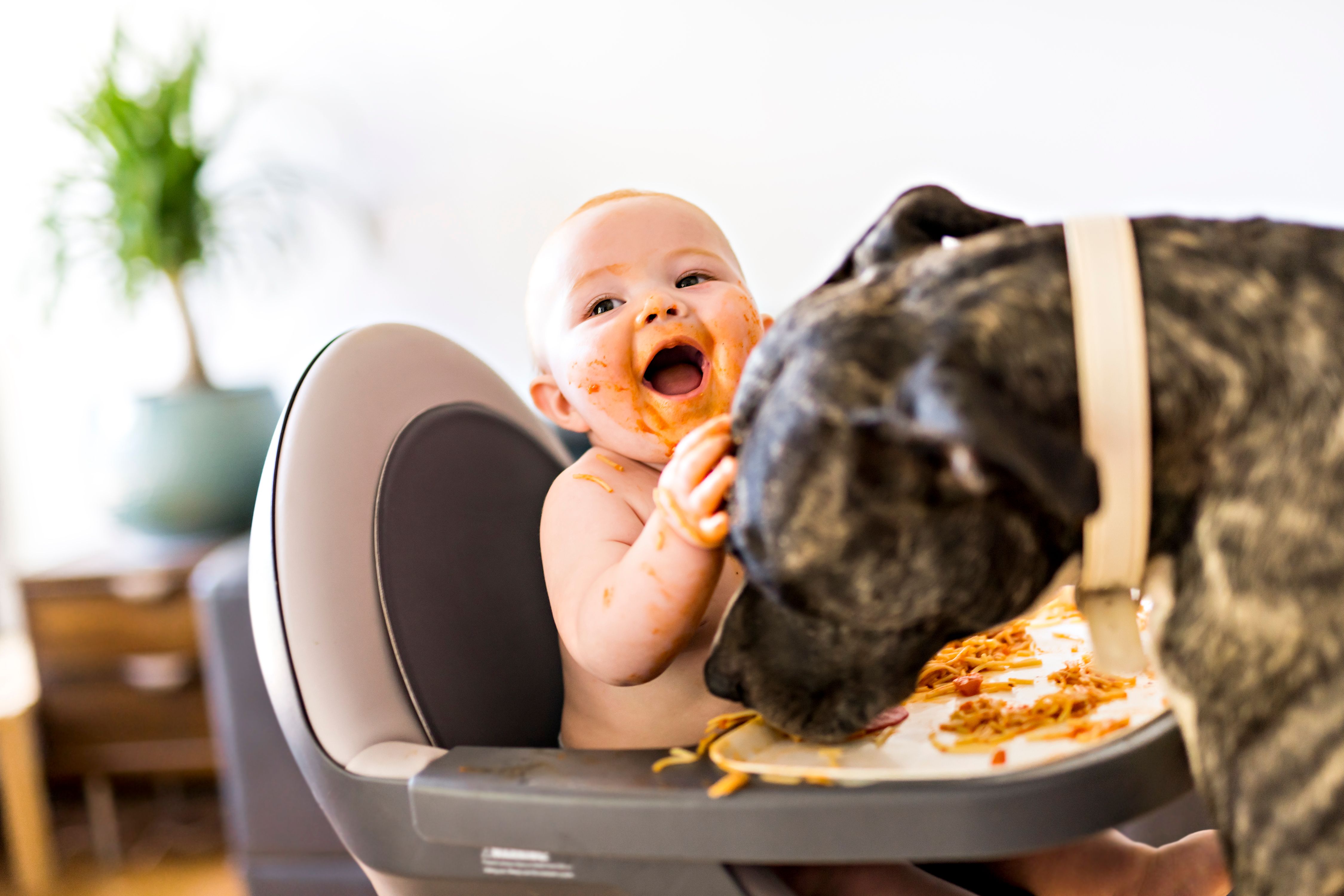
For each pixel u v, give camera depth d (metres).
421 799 0.65
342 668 0.74
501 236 2.45
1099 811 0.54
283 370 2.52
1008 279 0.52
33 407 2.55
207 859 1.96
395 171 2.46
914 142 2.30
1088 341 0.50
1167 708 0.61
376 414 0.87
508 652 0.89
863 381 0.50
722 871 0.59
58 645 2.02
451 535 0.88
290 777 1.37
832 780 0.57
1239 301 0.52
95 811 2.13
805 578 0.52
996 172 2.28
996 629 0.74
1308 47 2.12
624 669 0.74
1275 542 0.50
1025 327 0.50
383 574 0.80
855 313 0.53
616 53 2.37
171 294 2.34
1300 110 2.14
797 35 2.30
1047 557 0.53
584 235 0.90
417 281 2.48
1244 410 0.51
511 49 2.39
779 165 2.35
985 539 0.51
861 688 0.59
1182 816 0.97
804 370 0.52
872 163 2.32
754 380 0.56
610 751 0.67
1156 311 0.51
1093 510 0.44
